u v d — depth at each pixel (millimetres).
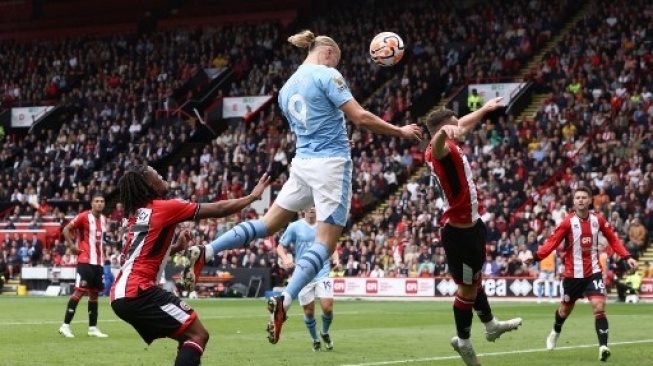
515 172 44188
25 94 64375
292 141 51375
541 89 51188
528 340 19562
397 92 52750
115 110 59500
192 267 10031
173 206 10234
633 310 31250
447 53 55594
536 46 54531
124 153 55625
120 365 14969
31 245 49250
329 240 10383
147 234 10164
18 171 56094
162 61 63094
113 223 47344
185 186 50594
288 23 62781
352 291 42406
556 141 45312
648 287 37531
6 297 42781
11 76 66062
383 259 42281
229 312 30406
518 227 40375
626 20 51781
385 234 43562
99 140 56906
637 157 42344
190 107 58250
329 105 10453
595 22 53094
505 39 54750
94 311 20797
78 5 69188
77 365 14969
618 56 49844
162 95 60062
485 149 46344
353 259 43000
